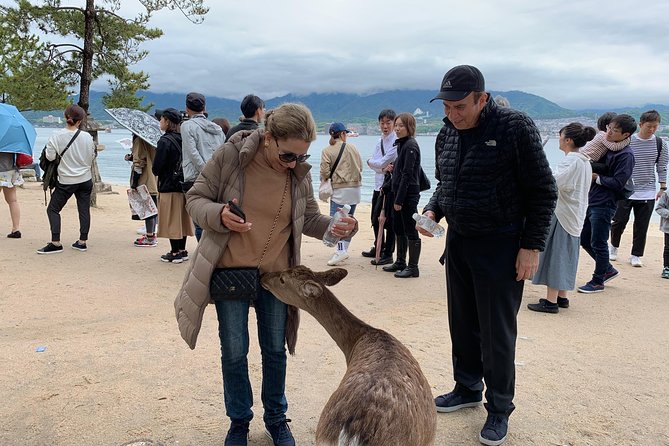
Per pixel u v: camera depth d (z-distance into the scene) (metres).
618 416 4.12
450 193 3.62
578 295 7.40
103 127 14.22
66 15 14.41
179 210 8.05
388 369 2.63
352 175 8.64
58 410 3.92
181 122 7.92
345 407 2.43
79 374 4.47
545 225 3.45
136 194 9.12
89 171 8.70
